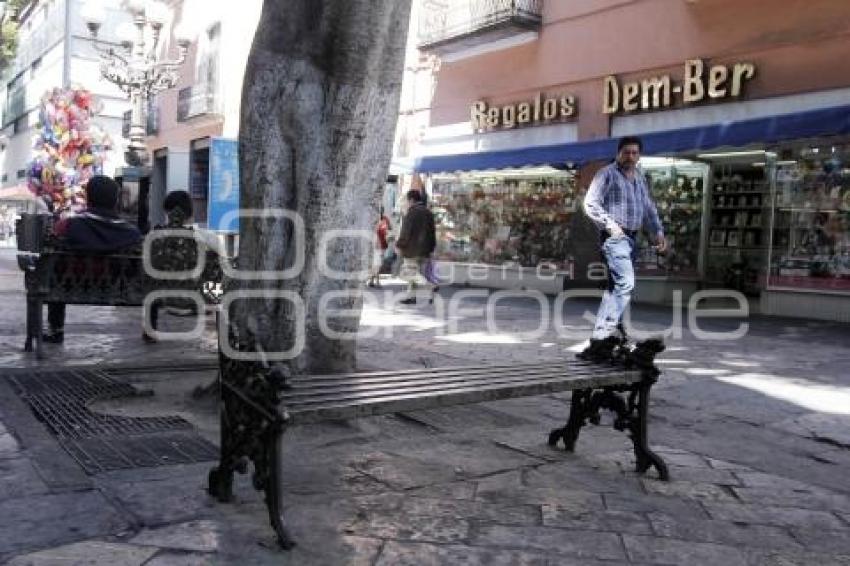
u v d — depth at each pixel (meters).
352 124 4.64
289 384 2.81
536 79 16.58
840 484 3.98
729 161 14.06
